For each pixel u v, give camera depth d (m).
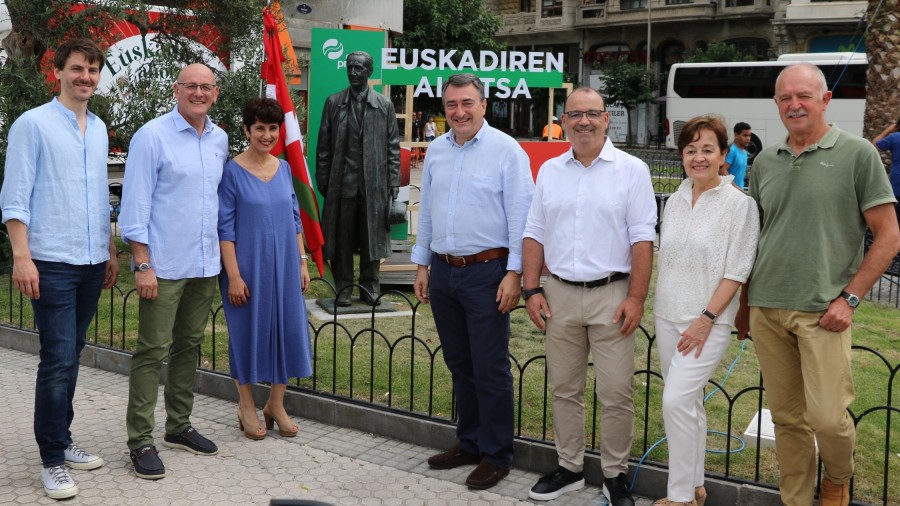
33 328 6.67
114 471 4.32
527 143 8.47
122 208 4.27
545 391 4.54
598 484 4.25
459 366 4.41
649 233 3.88
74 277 4.09
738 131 12.16
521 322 7.31
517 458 4.47
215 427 5.00
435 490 4.18
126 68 10.31
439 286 4.34
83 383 5.73
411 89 8.62
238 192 4.67
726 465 4.07
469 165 4.21
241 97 9.25
